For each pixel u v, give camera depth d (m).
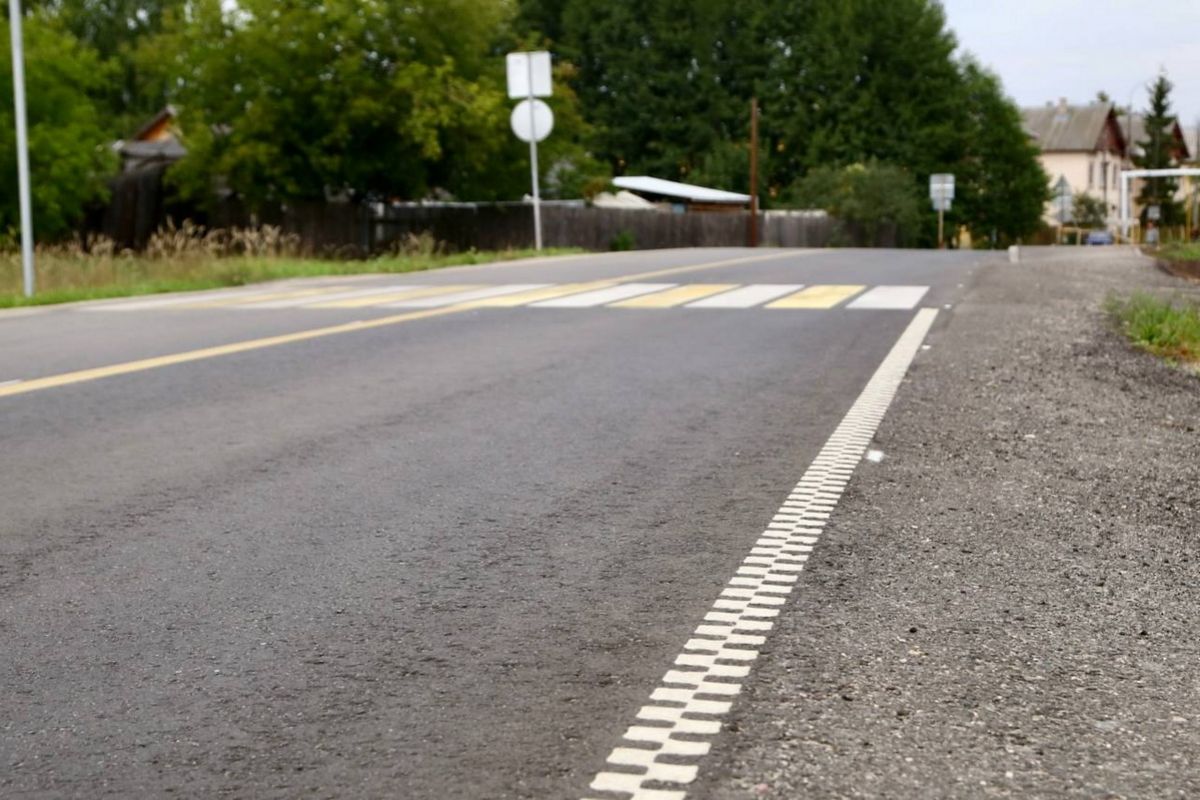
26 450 5.82
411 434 6.10
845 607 3.48
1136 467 5.34
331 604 3.55
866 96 65.06
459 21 34.75
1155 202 80.94
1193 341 9.33
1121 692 2.86
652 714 2.73
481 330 10.62
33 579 3.82
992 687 2.88
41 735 2.67
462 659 3.10
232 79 34.59
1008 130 72.31
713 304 12.91
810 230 55.59
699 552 4.04
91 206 35.97
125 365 8.72
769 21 70.94
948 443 5.80
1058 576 3.78
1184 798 2.33
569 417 6.52
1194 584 3.71
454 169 36.75
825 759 2.49
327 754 2.55
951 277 16.91
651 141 71.81
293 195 35.28
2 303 14.88
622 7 71.12
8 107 33.31
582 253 27.89
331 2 33.06
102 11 66.81
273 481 5.12
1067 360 8.55
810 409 6.70
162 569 3.91
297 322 11.62
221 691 2.90
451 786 2.39
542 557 4.00
